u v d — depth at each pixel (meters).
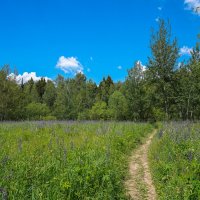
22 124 25.78
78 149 11.38
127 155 15.25
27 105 57.25
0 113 47.84
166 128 22.09
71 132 20.95
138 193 9.10
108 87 94.38
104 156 10.57
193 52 36.91
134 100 44.06
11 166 8.24
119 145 16.03
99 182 8.46
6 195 6.18
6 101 47.50
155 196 8.87
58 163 8.89
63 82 73.25
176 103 41.56
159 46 38.91
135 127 27.36
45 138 17.62
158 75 39.44
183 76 39.59
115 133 19.42
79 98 59.62
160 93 40.22
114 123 29.36
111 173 9.02
